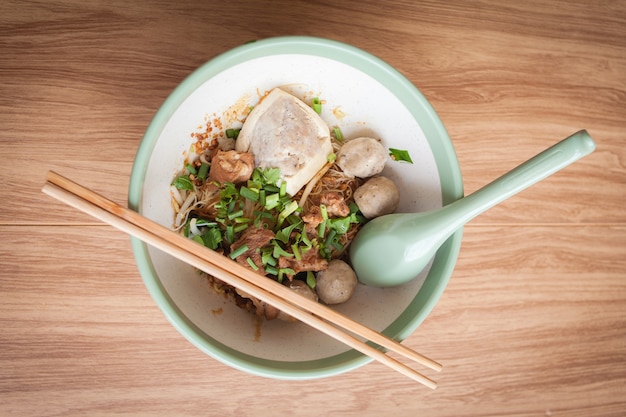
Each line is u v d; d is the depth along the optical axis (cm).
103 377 47
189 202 42
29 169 46
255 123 42
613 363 55
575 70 54
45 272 46
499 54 52
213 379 49
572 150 33
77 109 46
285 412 49
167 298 36
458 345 52
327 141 43
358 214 44
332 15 50
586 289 54
